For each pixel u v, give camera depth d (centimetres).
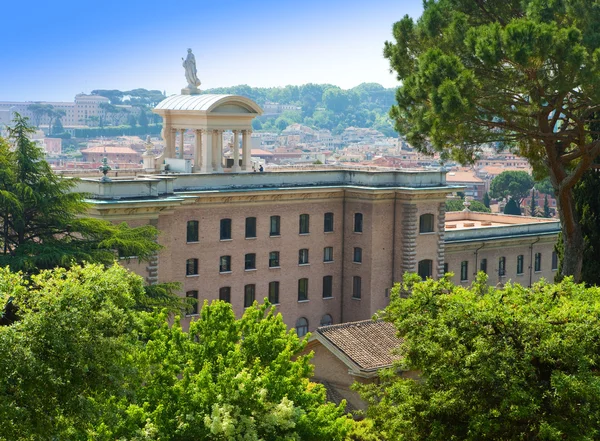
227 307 4284
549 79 5609
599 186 6600
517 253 11294
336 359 6078
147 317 4144
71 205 6419
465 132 5822
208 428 3597
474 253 10819
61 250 6012
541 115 5928
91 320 3309
